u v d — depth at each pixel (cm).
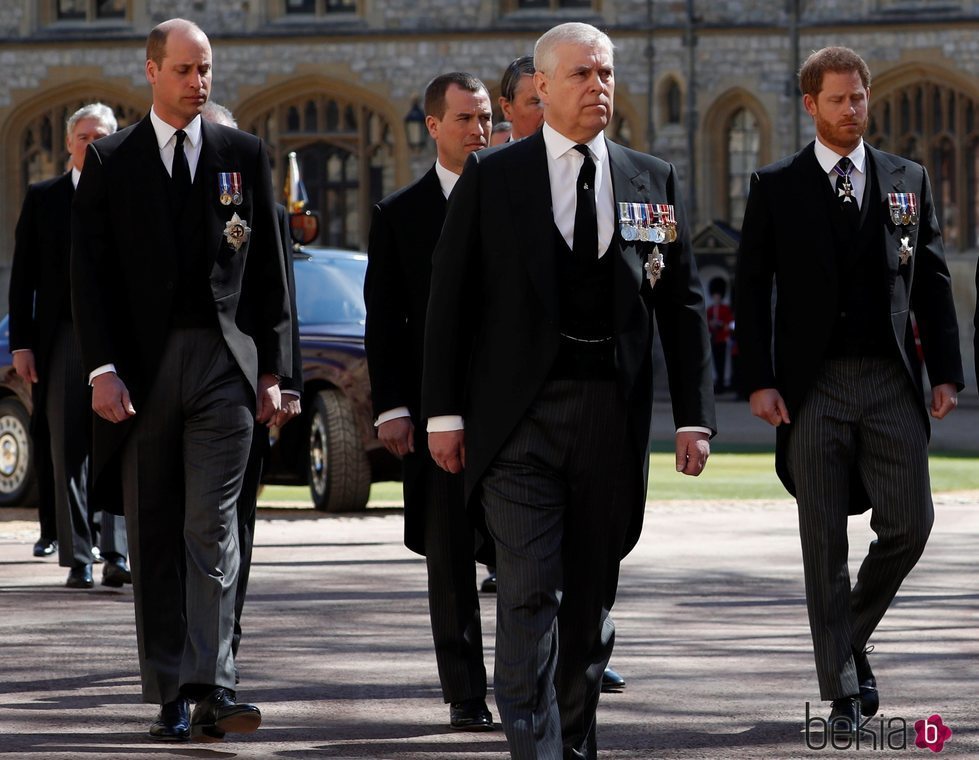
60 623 1823
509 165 1096
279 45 7869
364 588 2067
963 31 7394
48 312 2014
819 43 7531
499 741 1292
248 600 1973
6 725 1338
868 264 1297
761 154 7631
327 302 3067
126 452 1304
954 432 5062
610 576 1114
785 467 1336
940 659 1603
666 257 1112
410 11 7788
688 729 1316
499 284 1087
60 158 8019
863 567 1338
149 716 1375
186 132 1300
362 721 1359
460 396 1116
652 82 7675
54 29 7994
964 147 7469
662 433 5141
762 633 1747
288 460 3061
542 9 7775
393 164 7888
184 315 1289
